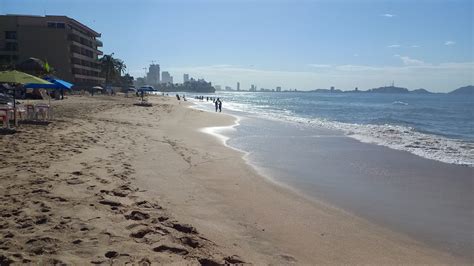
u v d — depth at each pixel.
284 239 6.77
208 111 52.81
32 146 12.52
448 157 16.12
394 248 6.74
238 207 8.47
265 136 23.89
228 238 6.44
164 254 5.26
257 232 6.98
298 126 31.28
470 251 6.72
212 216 7.60
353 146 19.48
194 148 16.81
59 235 5.54
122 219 6.44
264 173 12.70
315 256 6.13
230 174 11.98
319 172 13.09
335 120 39.84
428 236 7.41
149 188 9.02
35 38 88.81
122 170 10.46
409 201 9.73
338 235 7.22
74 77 94.75
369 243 6.91
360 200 9.77
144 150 14.49
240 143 20.42
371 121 39.31
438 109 65.38
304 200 9.58
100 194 7.82
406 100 127.62
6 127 16.11
